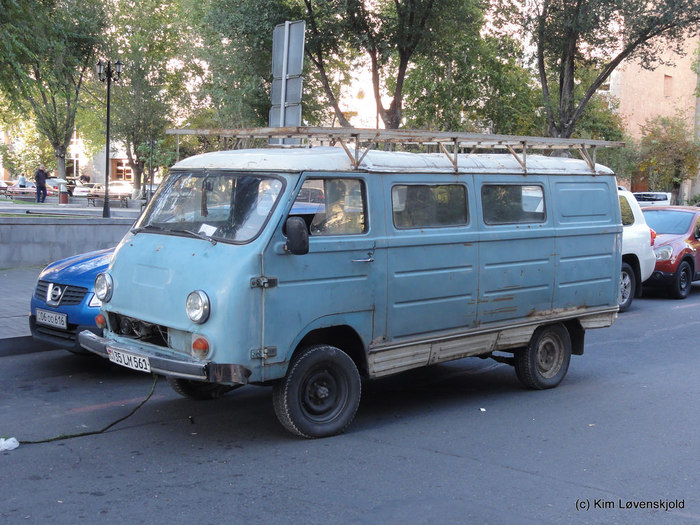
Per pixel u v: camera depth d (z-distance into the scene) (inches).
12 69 590.2
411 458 214.7
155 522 166.6
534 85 1296.8
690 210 637.9
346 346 244.8
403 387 307.7
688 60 2258.9
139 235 239.8
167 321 217.5
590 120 1438.2
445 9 892.6
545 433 243.3
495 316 275.0
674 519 175.5
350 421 237.8
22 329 353.4
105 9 1589.6
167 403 270.1
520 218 284.0
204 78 1628.9
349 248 228.8
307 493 185.5
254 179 223.9
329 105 1273.4
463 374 333.7
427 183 252.7
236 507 175.8
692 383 318.7
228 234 217.3
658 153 1918.1
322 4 856.9
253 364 209.8
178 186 241.6
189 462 207.2
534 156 305.3
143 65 1824.6
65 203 1457.9
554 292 295.7
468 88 1158.3
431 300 253.3
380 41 888.3
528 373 297.3
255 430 238.7
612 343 410.0
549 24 926.4
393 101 924.0
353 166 233.8
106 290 239.8
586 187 310.2
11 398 270.5
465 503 181.5
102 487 187.2
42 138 2363.4
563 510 178.9
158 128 1838.1
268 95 1184.8
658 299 597.6
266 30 876.0
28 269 562.9
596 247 312.3
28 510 172.1
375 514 173.5
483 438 236.5
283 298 214.4
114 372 313.1
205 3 1357.0
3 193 1707.7
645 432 245.9
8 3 565.9
